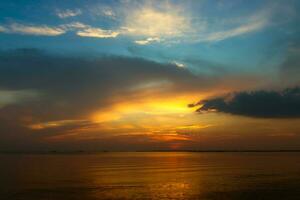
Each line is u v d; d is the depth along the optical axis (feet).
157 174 269.64
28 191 172.35
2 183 207.31
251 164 402.11
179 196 155.43
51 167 369.09
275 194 157.07
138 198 151.12
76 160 584.40
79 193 165.58
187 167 361.92
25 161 524.93
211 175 254.47
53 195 160.25
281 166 355.77
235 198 148.87
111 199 149.59
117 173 283.18
